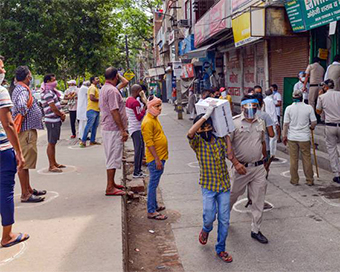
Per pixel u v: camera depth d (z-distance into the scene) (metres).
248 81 15.31
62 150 9.37
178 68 18.06
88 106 9.66
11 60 17.94
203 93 8.82
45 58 18.23
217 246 3.98
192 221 5.12
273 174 7.33
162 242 4.52
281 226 4.82
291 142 6.52
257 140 4.19
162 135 5.05
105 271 3.16
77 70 19.09
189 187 6.71
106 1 18.59
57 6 17.38
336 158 6.61
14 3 16.83
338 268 3.72
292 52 11.01
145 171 7.97
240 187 4.35
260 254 4.09
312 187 6.41
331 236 4.46
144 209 5.67
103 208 4.79
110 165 5.27
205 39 16.53
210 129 3.80
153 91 41.56
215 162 3.82
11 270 3.18
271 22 9.58
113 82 5.32
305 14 8.80
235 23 11.73
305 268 3.74
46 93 6.64
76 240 3.80
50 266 3.26
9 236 3.71
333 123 6.51
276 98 10.11
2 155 3.55
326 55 9.69
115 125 5.22
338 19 7.70
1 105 3.48
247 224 4.92
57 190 5.66
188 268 3.87
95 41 18.69
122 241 3.77
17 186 5.96
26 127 5.01
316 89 8.98
